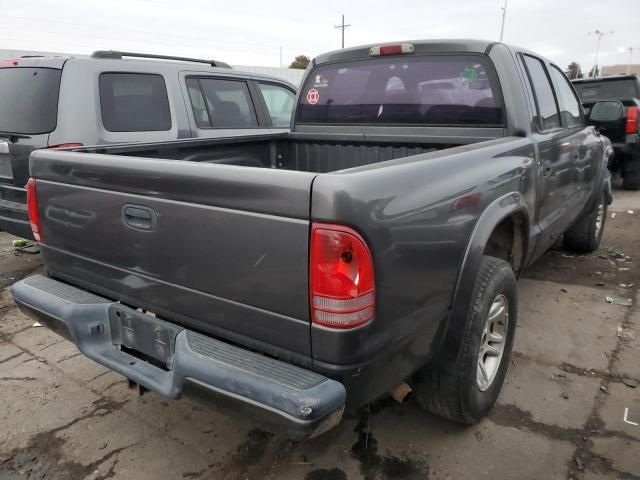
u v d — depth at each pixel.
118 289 2.38
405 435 2.71
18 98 4.55
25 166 4.39
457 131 3.49
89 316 2.38
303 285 1.74
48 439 2.70
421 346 2.16
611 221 7.12
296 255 1.73
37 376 3.29
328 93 4.09
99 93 4.62
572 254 5.66
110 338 2.45
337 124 4.06
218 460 2.55
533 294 4.52
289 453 2.59
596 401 2.96
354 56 3.90
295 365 1.85
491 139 3.15
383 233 1.79
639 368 3.30
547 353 3.49
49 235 2.64
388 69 3.74
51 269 2.71
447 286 2.23
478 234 2.39
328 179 1.66
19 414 2.90
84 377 3.28
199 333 2.08
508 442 2.64
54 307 2.41
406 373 2.12
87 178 2.32
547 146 3.46
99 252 2.40
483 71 3.35
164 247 2.11
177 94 5.27
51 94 4.42
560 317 4.05
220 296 1.98
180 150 3.30
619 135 8.59
